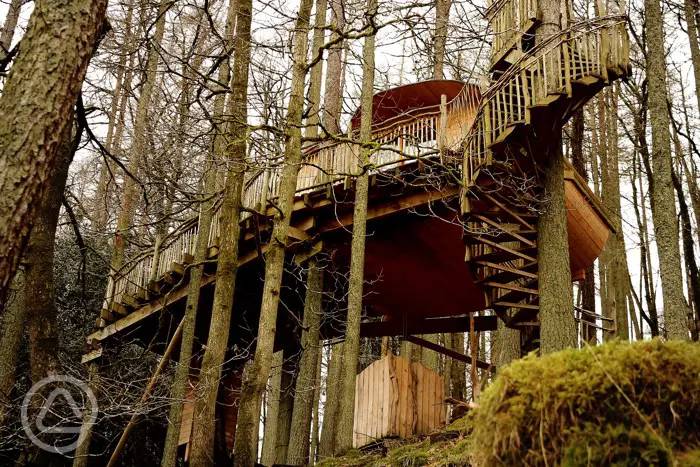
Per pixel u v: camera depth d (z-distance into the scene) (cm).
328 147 1141
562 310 866
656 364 263
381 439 1019
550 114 939
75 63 456
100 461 1287
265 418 1880
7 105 433
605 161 1498
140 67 999
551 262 901
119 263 1412
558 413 263
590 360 271
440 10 1354
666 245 827
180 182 1350
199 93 887
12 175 414
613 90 1611
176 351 1421
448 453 702
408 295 1363
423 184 1016
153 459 1346
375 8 798
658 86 912
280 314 1427
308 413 1043
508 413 274
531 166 972
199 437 757
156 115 1389
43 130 431
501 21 1134
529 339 1075
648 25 960
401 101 1401
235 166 816
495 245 953
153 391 1201
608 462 249
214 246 1195
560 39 984
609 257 1503
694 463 241
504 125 939
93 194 2131
